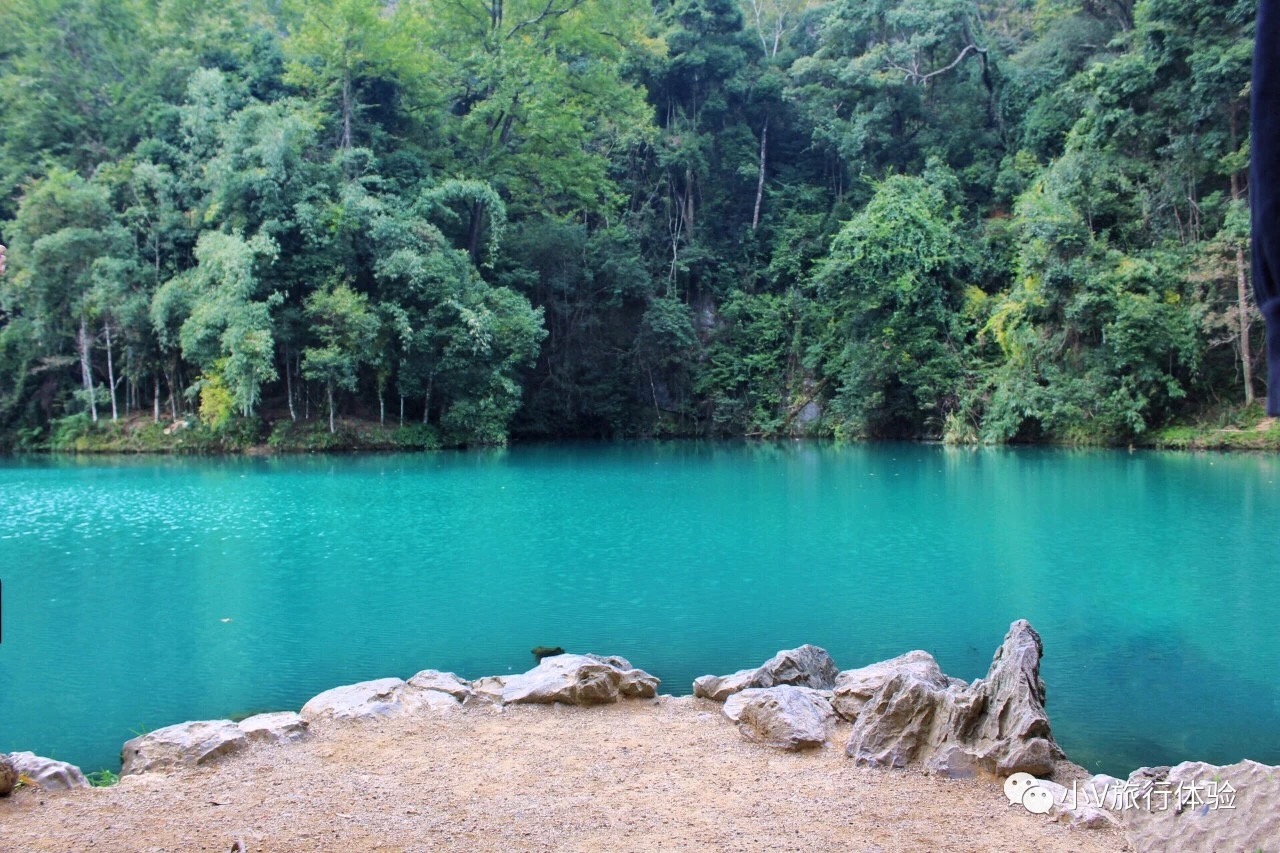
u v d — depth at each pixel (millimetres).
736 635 7879
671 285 36781
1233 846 3406
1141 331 23766
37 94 29797
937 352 29781
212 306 24984
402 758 4668
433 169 32812
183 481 19984
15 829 3732
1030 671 4738
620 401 34969
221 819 3836
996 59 35562
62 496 17422
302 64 30422
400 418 28969
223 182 26359
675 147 37406
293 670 7066
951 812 3900
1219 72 22844
